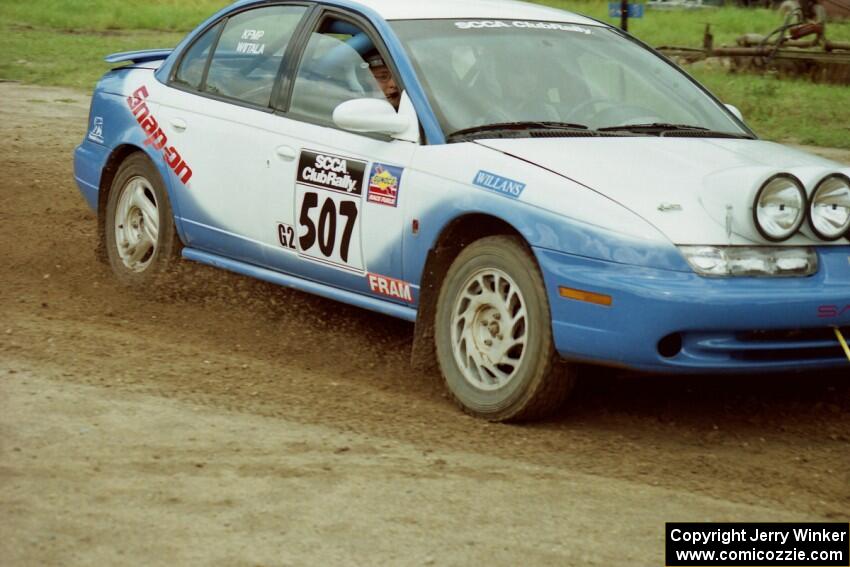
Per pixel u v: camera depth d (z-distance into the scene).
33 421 6.26
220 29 8.95
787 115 22.62
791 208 6.33
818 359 6.54
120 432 6.17
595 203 6.37
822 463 6.28
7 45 31.08
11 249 10.47
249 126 8.24
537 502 5.49
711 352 6.26
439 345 7.03
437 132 7.15
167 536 4.95
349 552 4.86
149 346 7.81
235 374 7.32
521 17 8.29
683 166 6.82
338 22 8.10
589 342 6.29
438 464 5.93
